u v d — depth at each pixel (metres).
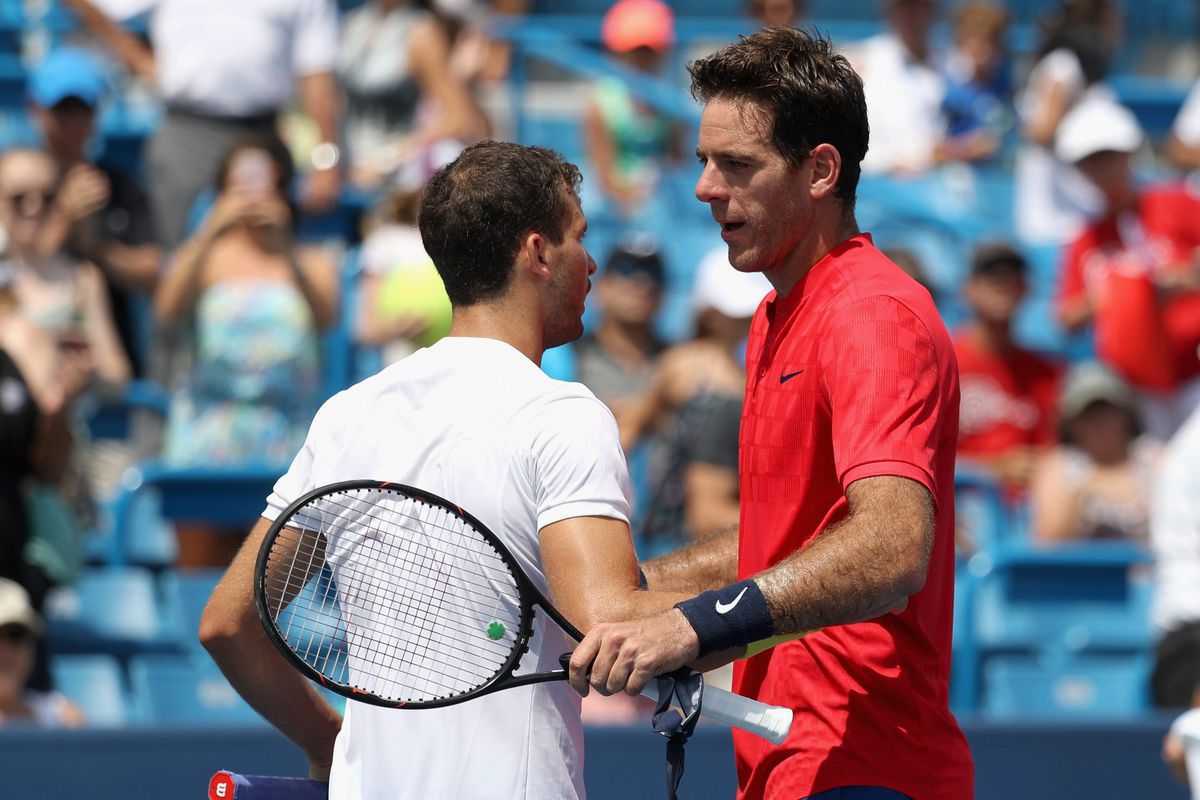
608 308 22.61
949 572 9.64
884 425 8.74
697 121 30.70
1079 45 29.77
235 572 9.34
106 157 29.64
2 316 21.97
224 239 21.52
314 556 9.41
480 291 9.20
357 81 28.64
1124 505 21.22
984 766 16.53
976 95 32.25
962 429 23.06
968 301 23.89
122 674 20.06
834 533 8.48
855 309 9.13
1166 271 24.44
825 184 9.44
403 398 9.12
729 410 19.33
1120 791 16.59
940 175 31.62
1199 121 31.33
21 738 15.53
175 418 21.42
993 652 19.97
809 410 9.41
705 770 16.06
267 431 21.17
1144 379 24.02
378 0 29.08
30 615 17.30
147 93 30.67
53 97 24.55
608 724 16.31
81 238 23.50
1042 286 29.02
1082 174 26.42
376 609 8.99
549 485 8.67
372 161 28.30
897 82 31.70
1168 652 18.27
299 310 21.38
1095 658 20.09
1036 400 23.12
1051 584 20.05
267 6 25.33
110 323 23.25
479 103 30.50
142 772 15.62
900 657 9.37
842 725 9.38
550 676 8.57
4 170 22.52
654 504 19.53
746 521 9.95
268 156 21.84
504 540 8.77
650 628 8.23
